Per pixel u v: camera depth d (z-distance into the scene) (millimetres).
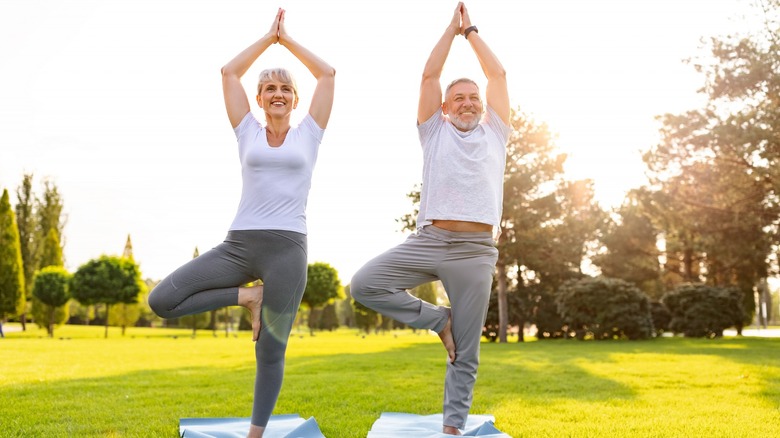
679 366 9438
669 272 29562
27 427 4262
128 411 5066
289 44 3943
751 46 18656
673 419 4695
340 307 68562
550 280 24953
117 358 12289
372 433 3926
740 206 20016
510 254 22797
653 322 23031
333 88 3889
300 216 3604
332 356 12789
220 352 14742
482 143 3975
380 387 6824
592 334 22391
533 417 4820
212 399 5820
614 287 21500
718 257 21375
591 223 24562
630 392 6414
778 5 18078
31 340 23500
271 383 3557
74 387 6777
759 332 32219
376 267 3924
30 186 42250
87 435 3969
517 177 23000
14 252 32812
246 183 3629
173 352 14688
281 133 3727
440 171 3941
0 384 7070
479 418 4629
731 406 5395
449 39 4117
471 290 3879
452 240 3867
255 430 3561
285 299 3527
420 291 45094
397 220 23953
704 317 21844
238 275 3592
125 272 32781
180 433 3885
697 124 19062
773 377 7742
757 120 17531
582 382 7320
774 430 4258
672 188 20906
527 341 22844
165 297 3551
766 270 22672
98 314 51219
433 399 5887
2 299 31984
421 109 4117
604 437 3959
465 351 3900
